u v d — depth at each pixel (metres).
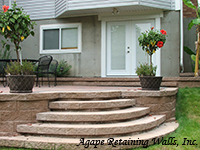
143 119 3.85
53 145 3.05
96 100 4.02
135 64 7.70
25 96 3.48
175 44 7.38
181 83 5.84
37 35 8.62
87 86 6.61
